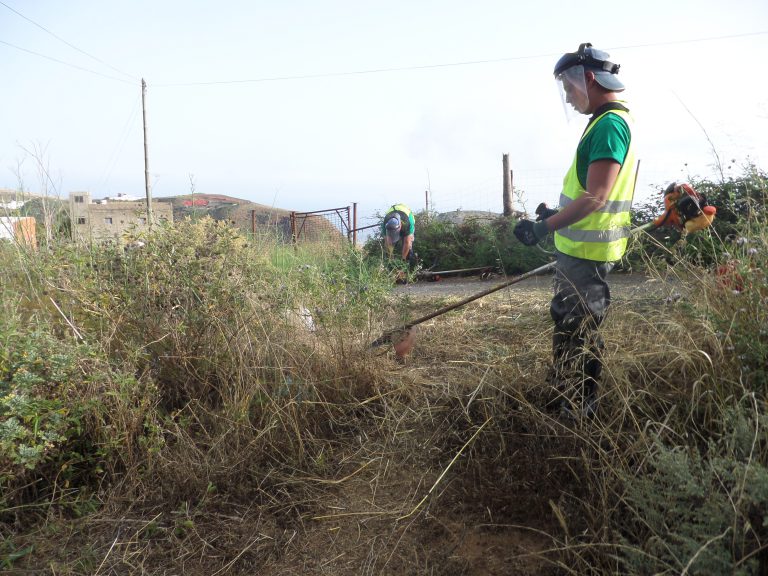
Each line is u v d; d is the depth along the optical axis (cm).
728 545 183
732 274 285
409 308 440
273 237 561
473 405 321
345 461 306
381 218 1271
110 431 287
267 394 324
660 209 939
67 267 377
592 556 209
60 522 260
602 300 301
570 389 283
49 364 285
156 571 237
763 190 323
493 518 250
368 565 236
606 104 293
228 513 269
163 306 366
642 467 229
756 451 205
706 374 257
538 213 315
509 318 502
